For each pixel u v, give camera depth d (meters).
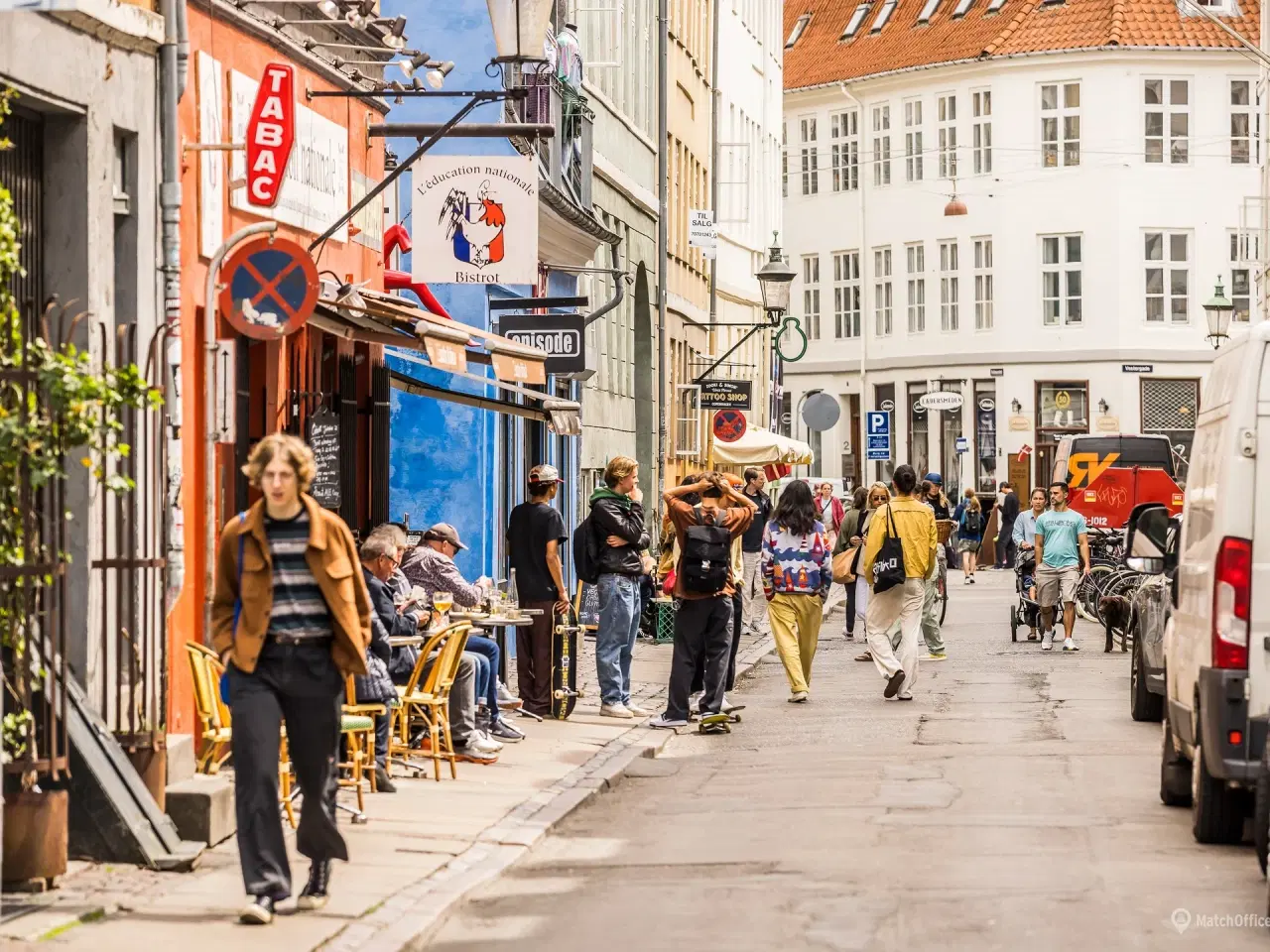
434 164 24.22
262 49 18.64
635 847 14.90
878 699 25.98
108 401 11.53
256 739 11.61
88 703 13.59
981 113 84.19
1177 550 17.30
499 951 11.34
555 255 36.03
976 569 68.06
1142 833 15.03
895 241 86.94
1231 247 82.69
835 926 11.75
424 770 18.41
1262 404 13.93
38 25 13.68
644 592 34.91
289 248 15.09
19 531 11.91
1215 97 82.44
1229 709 13.81
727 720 22.69
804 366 90.69
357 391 22.39
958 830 15.24
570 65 37.47
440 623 19.62
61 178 14.45
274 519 11.67
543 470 23.14
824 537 25.98
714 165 55.88
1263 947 11.08
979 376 84.19
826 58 89.75
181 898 12.18
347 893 12.51
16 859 12.12
